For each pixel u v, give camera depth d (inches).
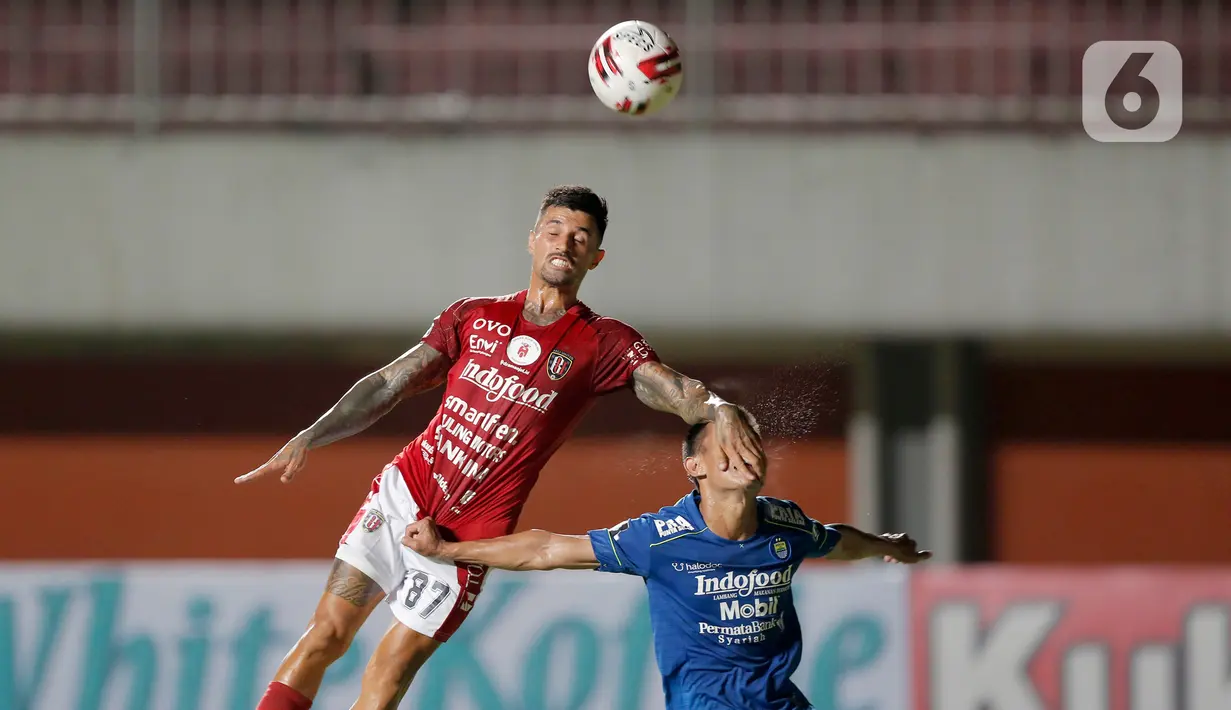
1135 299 1471.5
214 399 1620.3
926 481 1550.2
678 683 708.7
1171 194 1475.1
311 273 1501.0
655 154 1489.9
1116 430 1614.2
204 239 1509.6
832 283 1481.3
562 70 1680.6
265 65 1689.2
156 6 1534.2
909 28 1660.9
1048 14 1644.9
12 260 1509.6
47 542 1611.7
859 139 1487.5
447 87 1690.5
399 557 714.2
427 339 727.7
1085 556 1606.8
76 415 1622.8
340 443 1608.0
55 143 1514.5
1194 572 1101.7
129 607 1089.4
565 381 704.4
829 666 1090.1
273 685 699.4
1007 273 1477.6
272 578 1091.9
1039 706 1093.8
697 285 1483.8
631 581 1089.4
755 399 836.6
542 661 1077.8
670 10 1673.2
